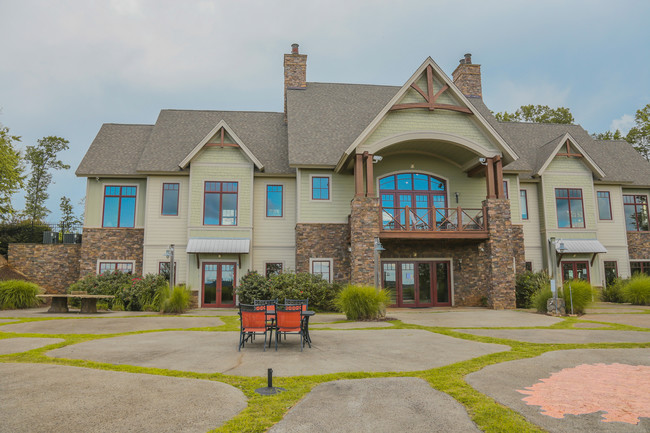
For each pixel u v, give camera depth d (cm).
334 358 828
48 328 1234
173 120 2455
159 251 2080
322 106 2398
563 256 2347
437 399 558
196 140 2311
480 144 1988
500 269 1911
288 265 2134
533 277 2055
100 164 2181
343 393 586
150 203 2105
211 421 478
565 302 1645
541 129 2734
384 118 1945
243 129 2439
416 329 1246
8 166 2719
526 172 2264
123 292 1867
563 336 1105
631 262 2502
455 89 1977
